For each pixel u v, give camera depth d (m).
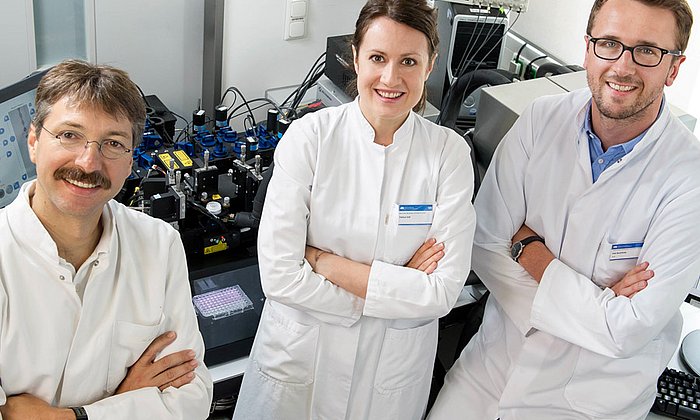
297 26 3.04
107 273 1.54
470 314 2.49
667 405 2.14
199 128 2.62
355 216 1.95
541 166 2.06
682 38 1.80
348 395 2.05
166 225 1.67
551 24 3.09
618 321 1.91
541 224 2.09
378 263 1.94
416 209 1.96
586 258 2.03
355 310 1.95
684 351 2.32
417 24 1.79
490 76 2.63
